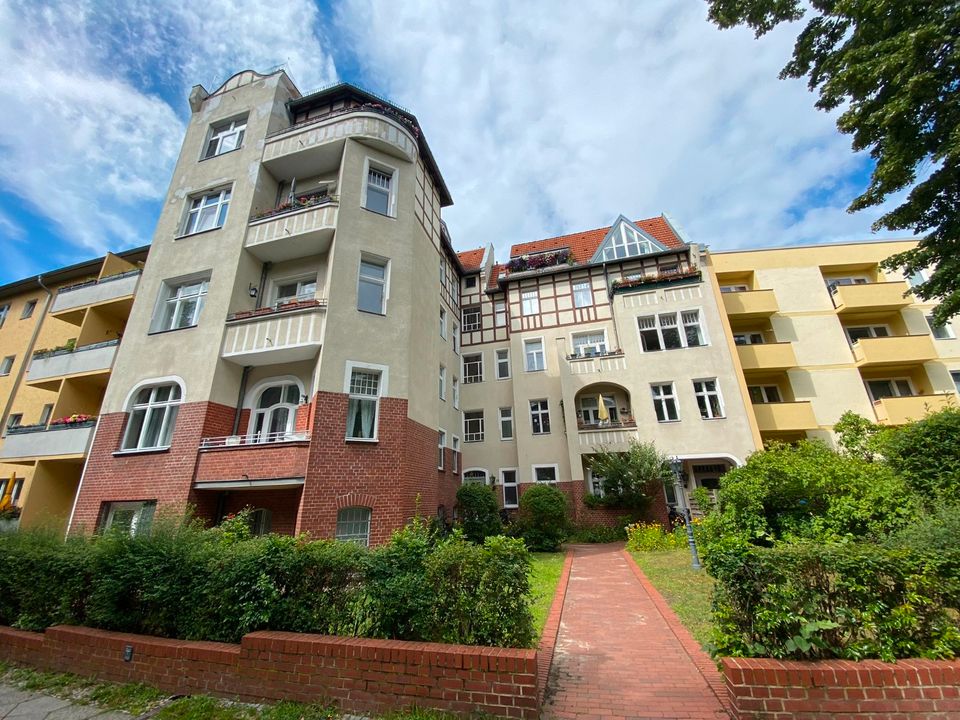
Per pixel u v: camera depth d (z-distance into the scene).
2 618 5.89
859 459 8.35
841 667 3.24
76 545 5.80
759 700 3.21
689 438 15.25
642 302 17.38
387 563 4.38
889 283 17.56
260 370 11.95
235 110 14.94
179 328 11.95
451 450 16.86
